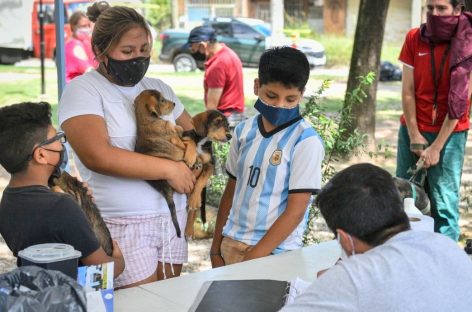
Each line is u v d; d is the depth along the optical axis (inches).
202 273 113.4
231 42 807.7
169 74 792.9
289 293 101.1
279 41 804.0
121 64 119.9
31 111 97.0
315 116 203.0
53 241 95.3
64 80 240.8
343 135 226.5
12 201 97.0
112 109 121.6
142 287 107.1
